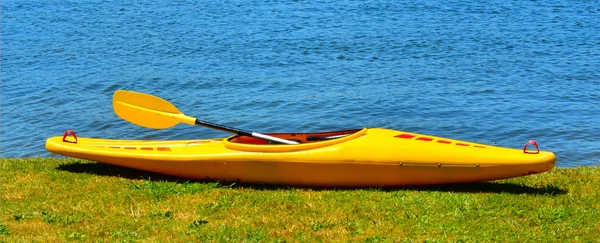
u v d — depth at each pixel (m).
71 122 16.23
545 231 7.08
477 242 6.79
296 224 7.25
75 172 9.32
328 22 30.58
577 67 22.81
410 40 27.03
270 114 17.27
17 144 14.57
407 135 8.88
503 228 7.16
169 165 8.98
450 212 7.61
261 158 8.63
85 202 7.98
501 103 18.23
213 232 7.00
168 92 19.52
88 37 27.53
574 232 7.06
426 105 18.06
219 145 9.12
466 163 8.38
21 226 7.13
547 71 22.22
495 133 15.70
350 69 22.39
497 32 28.70
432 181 8.56
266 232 7.02
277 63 23.23
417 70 22.30
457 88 19.95
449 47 25.88
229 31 28.66
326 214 7.59
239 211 7.70
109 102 18.16
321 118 16.97
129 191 8.41
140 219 7.39
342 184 8.67
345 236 6.94
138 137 15.20
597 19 31.39
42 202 7.98
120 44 26.28
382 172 8.52
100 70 22.05
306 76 21.41
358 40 26.91
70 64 22.86
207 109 17.72
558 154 14.03
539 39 27.38
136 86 20.11
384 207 7.82
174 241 6.76
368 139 8.66
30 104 17.89
